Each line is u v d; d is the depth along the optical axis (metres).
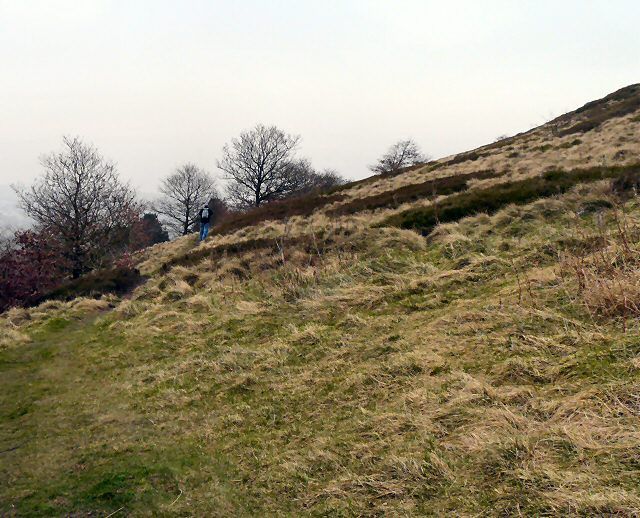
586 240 7.34
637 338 4.39
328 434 4.66
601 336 4.63
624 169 10.95
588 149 17.88
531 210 10.02
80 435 5.52
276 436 4.88
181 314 9.65
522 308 5.80
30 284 16.84
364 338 6.52
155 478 4.44
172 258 16.95
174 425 5.55
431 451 3.85
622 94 33.47
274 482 4.13
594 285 5.46
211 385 6.38
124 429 5.59
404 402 4.73
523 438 3.52
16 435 5.62
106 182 23.61
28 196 22.48
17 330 10.66
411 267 8.98
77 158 22.62
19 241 19.52
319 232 13.68
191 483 4.31
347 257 10.60
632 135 18.05
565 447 3.37
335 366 5.98
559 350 4.71
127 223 23.92
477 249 8.90
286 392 5.72
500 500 3.11
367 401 5.07
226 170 42.97
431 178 21.41
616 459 3.07
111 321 10.54
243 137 42.75
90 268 22.30
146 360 7.86
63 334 10.16
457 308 6.52
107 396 6.68
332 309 7.83
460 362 5.14
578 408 3.70
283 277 10.46
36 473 4.71
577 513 2.75
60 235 21.89
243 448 4.80
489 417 4.01
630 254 6.03
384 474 3.78
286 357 6.61
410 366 5.38
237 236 17.55
